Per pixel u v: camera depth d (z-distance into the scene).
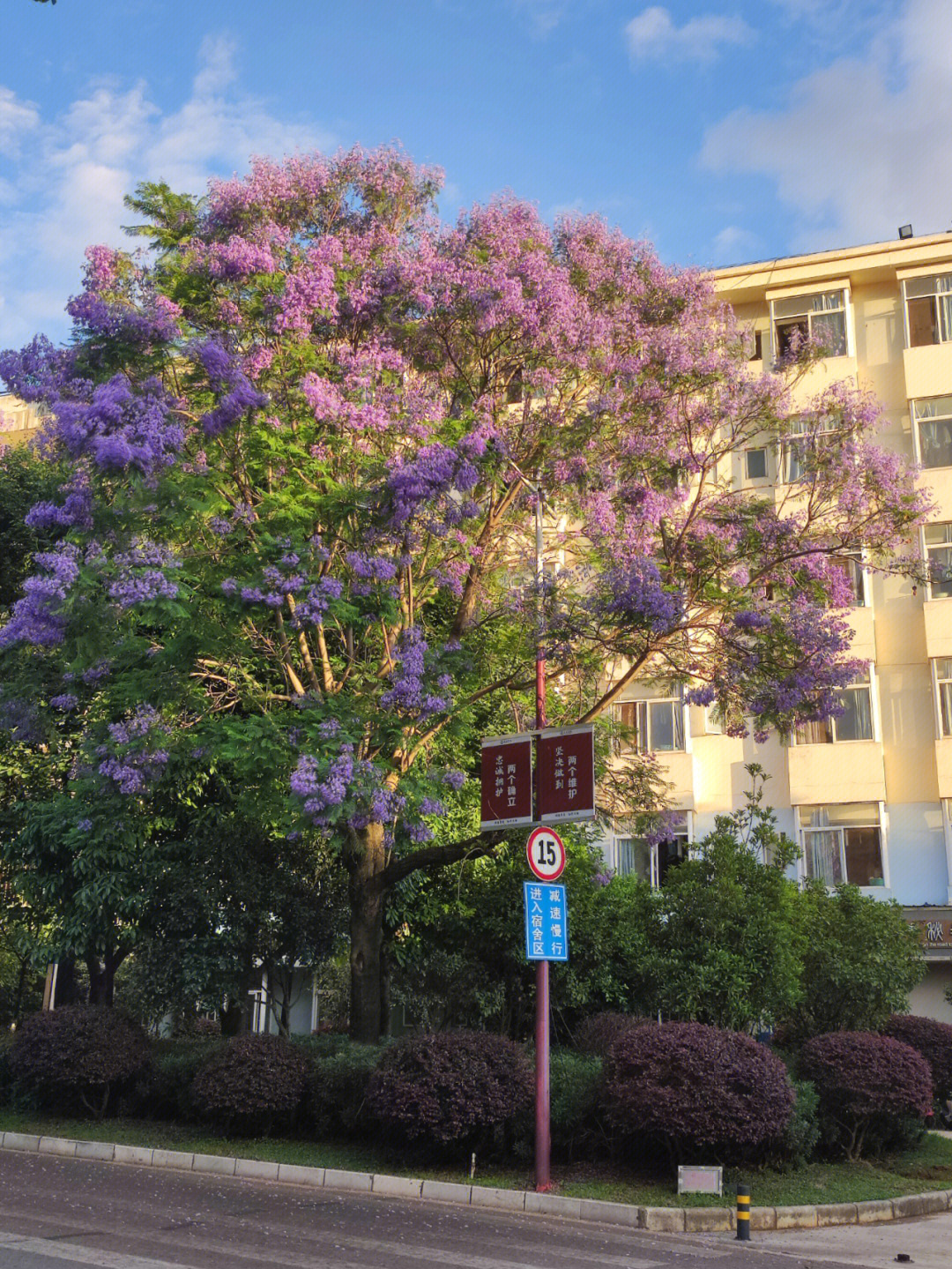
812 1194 11.60
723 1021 15.38
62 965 23.17
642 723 26.84
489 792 13.49
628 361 15.50
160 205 16.36
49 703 18.22
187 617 13.55
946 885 24.59
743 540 15.19
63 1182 11.66
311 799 12.87
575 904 18.09
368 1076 13.54
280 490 14.33
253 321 15.38
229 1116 14.06
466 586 16.44
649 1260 8.93
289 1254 8.59
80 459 13.75
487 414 15.20
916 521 15.50
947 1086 15.91
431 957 19.31
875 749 25.31
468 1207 11.23
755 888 16.19
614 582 14.11
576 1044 16.53
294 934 18.98
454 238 16.25
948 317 26.88
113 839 18.03
